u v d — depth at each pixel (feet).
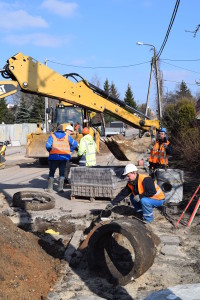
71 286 15.30
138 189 22.66
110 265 16.71
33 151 57.67
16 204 28.17
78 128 58.70
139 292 14.75
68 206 29.30
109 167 32.37
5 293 13.32
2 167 51.65
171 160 59.06
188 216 26.21
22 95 193.16
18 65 23.89
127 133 181.57
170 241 20.25
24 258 15.88
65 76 30.37
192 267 17.19
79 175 31.27
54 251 19.03
